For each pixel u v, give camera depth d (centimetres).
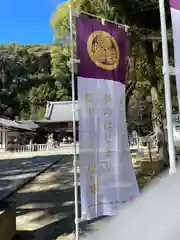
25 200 886
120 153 460
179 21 446
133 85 1179
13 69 4962
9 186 1115
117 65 469
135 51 1045
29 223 643
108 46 462
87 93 443
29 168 1680
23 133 3922
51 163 1895
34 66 5022
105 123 452
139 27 797
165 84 462
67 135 4350
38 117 4759
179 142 1337
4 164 1961
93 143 444
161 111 1105
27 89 4966
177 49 446
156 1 697
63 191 1006
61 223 632
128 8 734
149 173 944
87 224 591
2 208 501
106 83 457
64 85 4834
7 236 488
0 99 4897
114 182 451
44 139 4178
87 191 436
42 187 1100
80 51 443
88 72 445
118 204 442
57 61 1355
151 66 1068
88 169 439
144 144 2334
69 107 4447
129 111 1528
